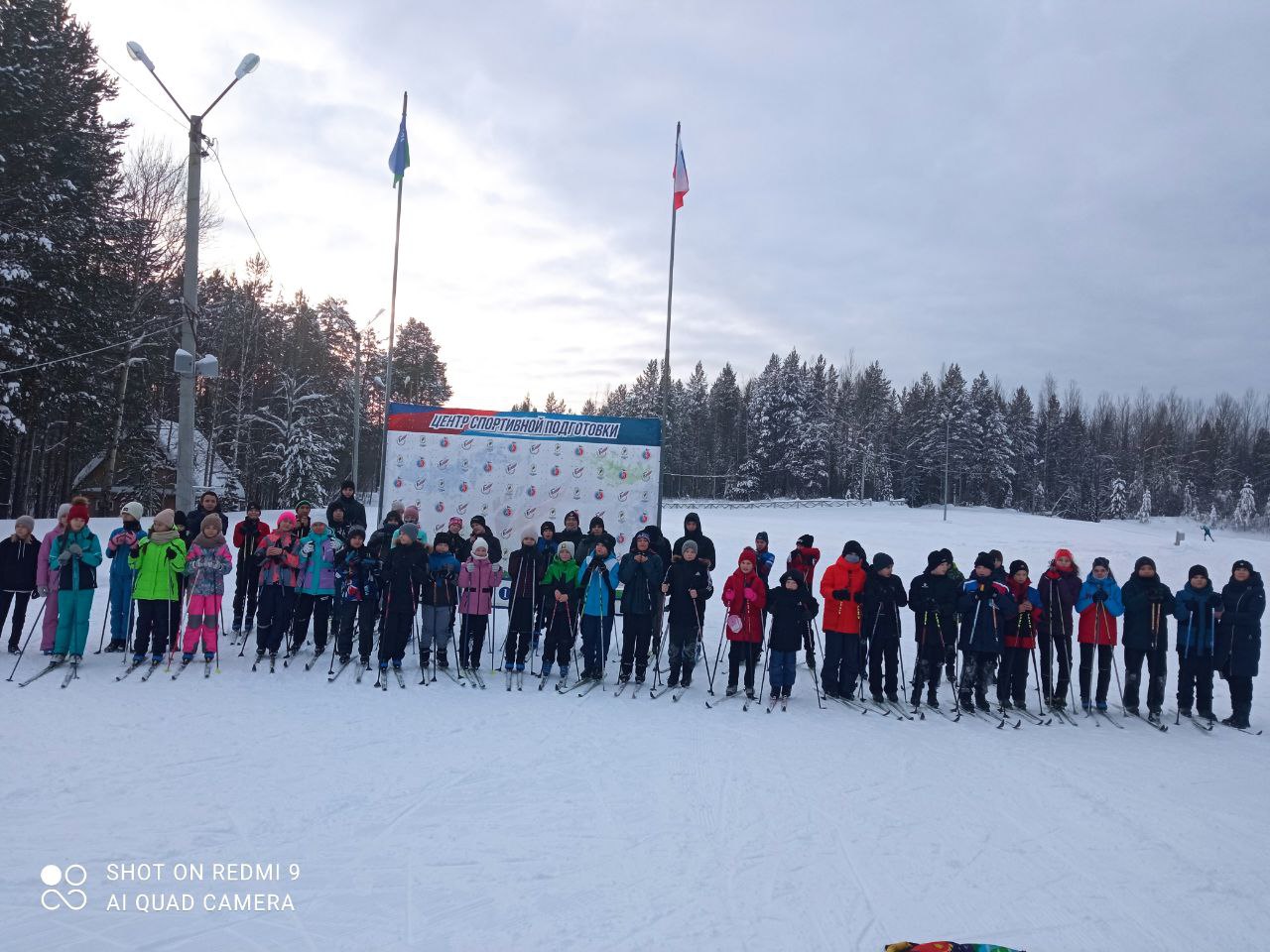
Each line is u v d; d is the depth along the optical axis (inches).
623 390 4001.0
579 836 192.7
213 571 350.0
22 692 296.8
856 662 358.9
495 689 349.7
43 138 906.1
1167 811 230.5
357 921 148.4
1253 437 4151.1
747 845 191.9
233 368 1635.1
